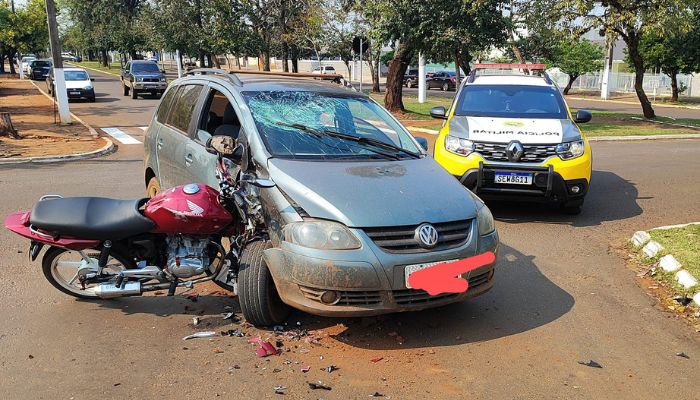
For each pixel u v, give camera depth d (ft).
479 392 12.50
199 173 17.92
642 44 121.49
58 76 61.67
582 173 25.58
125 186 32.71
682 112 100.22
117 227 14.78
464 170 25.90
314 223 13.75
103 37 206.28
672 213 28.32
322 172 15.16
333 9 108.78
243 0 108.06
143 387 12.42
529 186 25.43
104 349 14.06
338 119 18.17
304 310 13.76
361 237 13.46
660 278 19.25
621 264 20.94
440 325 15.67
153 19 125.59
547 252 22.25
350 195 14.15
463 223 14.62
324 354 13.97
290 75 20.54
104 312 16.20
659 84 148.15
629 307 17.12
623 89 156.76
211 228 15.01
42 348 14.05
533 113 28.63
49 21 60.54
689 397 12.48
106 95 109.29
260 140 16.26
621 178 37.11
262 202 15.10
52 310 16.24
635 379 13.16
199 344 14.38
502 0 65.98
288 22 114.11
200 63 139.44
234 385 12.55
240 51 110.93
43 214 15.10
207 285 18.31
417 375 13.12
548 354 14.24
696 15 104.73
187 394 12.17
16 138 51.26
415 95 126.31
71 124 62.85
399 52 78.23
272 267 14.10
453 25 64.90
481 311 16.67
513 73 32.96
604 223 26.53
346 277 13.32
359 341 14.66
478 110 29.22
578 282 19.10
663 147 53.06
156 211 14.69
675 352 14.46
